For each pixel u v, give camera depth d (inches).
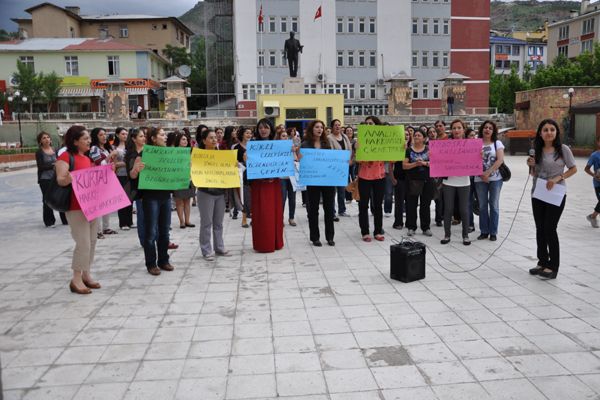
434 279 243.8
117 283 247.4
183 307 210.2
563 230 360.8
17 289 240.1
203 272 264.8
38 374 152.6
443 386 141.6
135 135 270.2
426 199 346.3
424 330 180.7
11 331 186.9
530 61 3469.5
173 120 1421.0
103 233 377.1
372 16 1964.8
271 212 302.2
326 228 323.3
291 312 201.5
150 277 257.3
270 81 1920.5
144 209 257.9
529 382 143.0
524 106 1416.1
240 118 1460.4
